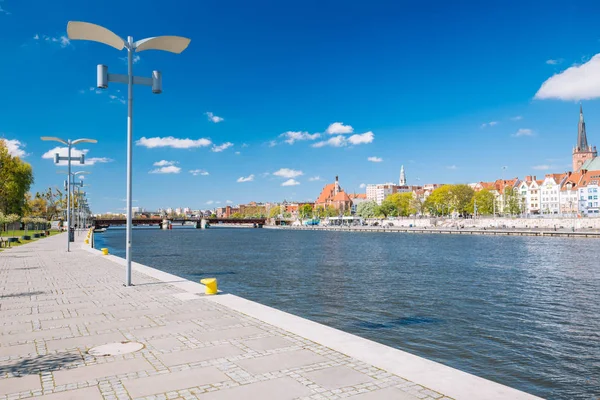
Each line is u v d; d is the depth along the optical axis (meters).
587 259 58.84
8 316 14.59
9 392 8.00
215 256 68.75
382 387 8.00
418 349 19.38
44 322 13.68
